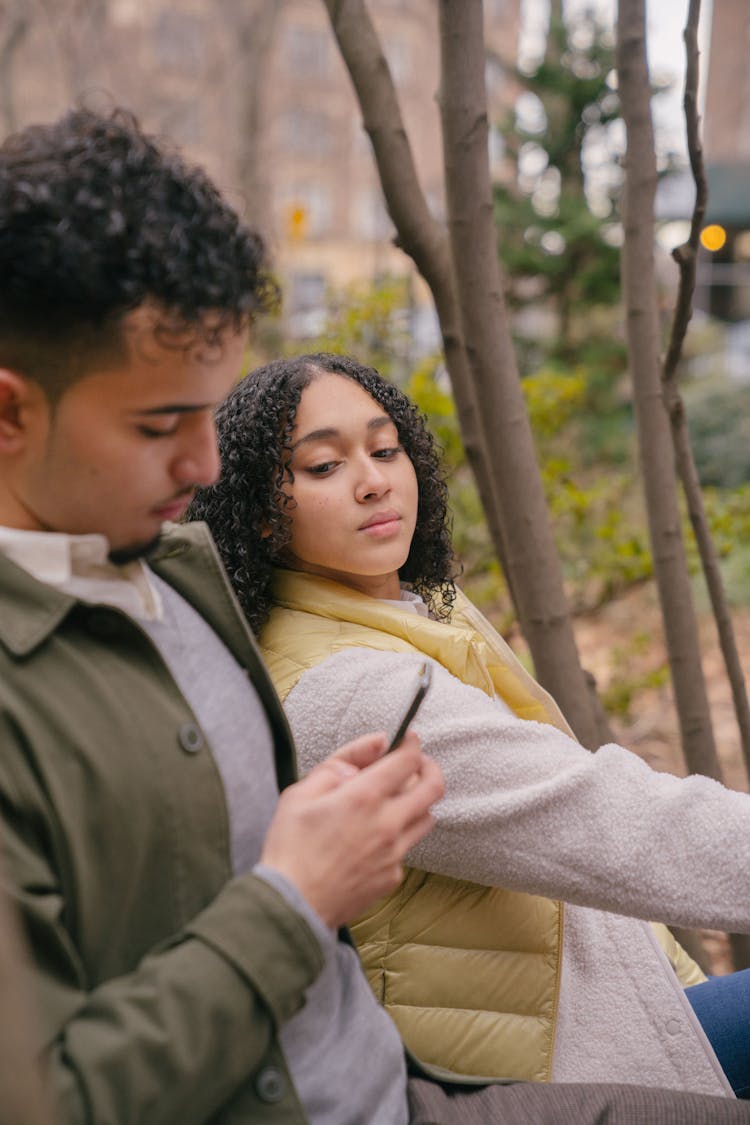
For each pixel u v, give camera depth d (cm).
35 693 79
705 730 198
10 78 1087
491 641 151
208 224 80
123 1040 73
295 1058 89
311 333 412
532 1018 122
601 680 402
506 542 179
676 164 853
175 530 101
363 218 2681
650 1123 104
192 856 84
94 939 79
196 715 90
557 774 112
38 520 84
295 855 82
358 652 122
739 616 512
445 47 158
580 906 124
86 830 79
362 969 103
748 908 106
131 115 88
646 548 335
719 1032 130
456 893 122
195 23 2009
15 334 76
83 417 79
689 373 950
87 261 73
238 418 131
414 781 89
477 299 167
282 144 2439
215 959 77
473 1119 101
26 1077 59
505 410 171
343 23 166
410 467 137
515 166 879
